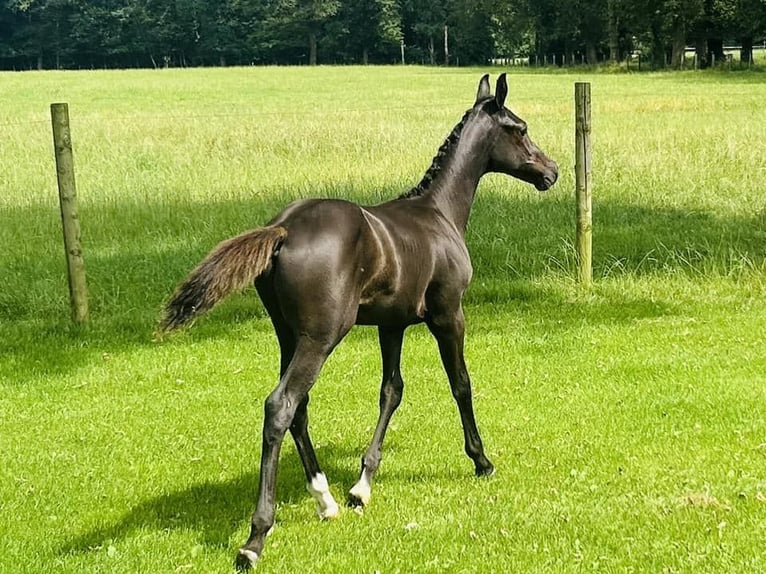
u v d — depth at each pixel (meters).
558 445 6.29
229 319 9.73
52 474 5.88
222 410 7.13
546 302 10.10
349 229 4.41
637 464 5.89
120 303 10.02
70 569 4.55
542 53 79.94
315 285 4.26
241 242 4.17
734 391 7.26
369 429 6.70
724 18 56.28
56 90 50.97
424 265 4.88
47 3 97.31
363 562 4.59
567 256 11.02
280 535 4.89
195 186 15.71
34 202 14.55
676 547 4.68
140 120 26.03
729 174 15.38
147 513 5.28
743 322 9.20
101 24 97.88
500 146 5.69
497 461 6.03
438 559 4.62
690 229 12.47
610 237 12.23
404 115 26.42
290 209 4.50
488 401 7.24
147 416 7.00
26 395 7.45
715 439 6.30
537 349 8.54
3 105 39.62
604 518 5.05
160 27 98.06
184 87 53.09
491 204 13.84
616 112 26.45
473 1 86.06
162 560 4.64
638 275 10.85
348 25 98.56
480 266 11.24
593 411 6.95
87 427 6.76
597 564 4.53
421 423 6.78
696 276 10.58
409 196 5.37
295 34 99.44
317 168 16.73
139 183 16.22
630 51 76.62
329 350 4.34
